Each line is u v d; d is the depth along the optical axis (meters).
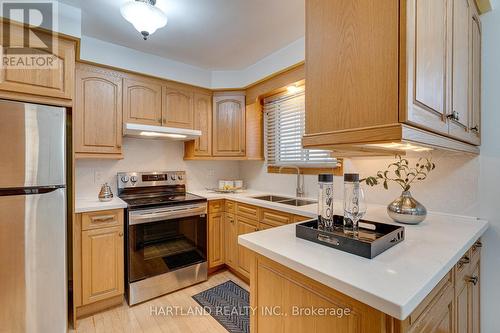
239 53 2.56
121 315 1.99
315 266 0.83
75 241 1.89
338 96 1.02
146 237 2.20
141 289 2.16
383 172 1.92
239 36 2.23
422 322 0.78
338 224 1.23
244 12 1.88
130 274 2.11
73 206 1.87
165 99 2.66
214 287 2.45
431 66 0.97
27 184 1.57
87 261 1.95
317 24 1.11
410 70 0.84
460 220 1.51
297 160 2.69
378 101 0.90
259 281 1.09
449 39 1.12
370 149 1.31
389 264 0.84
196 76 2.88
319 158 2.46
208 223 2.66
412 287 0.69
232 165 3.54
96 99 2.25
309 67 1.14
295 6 1.81
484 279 1.54
